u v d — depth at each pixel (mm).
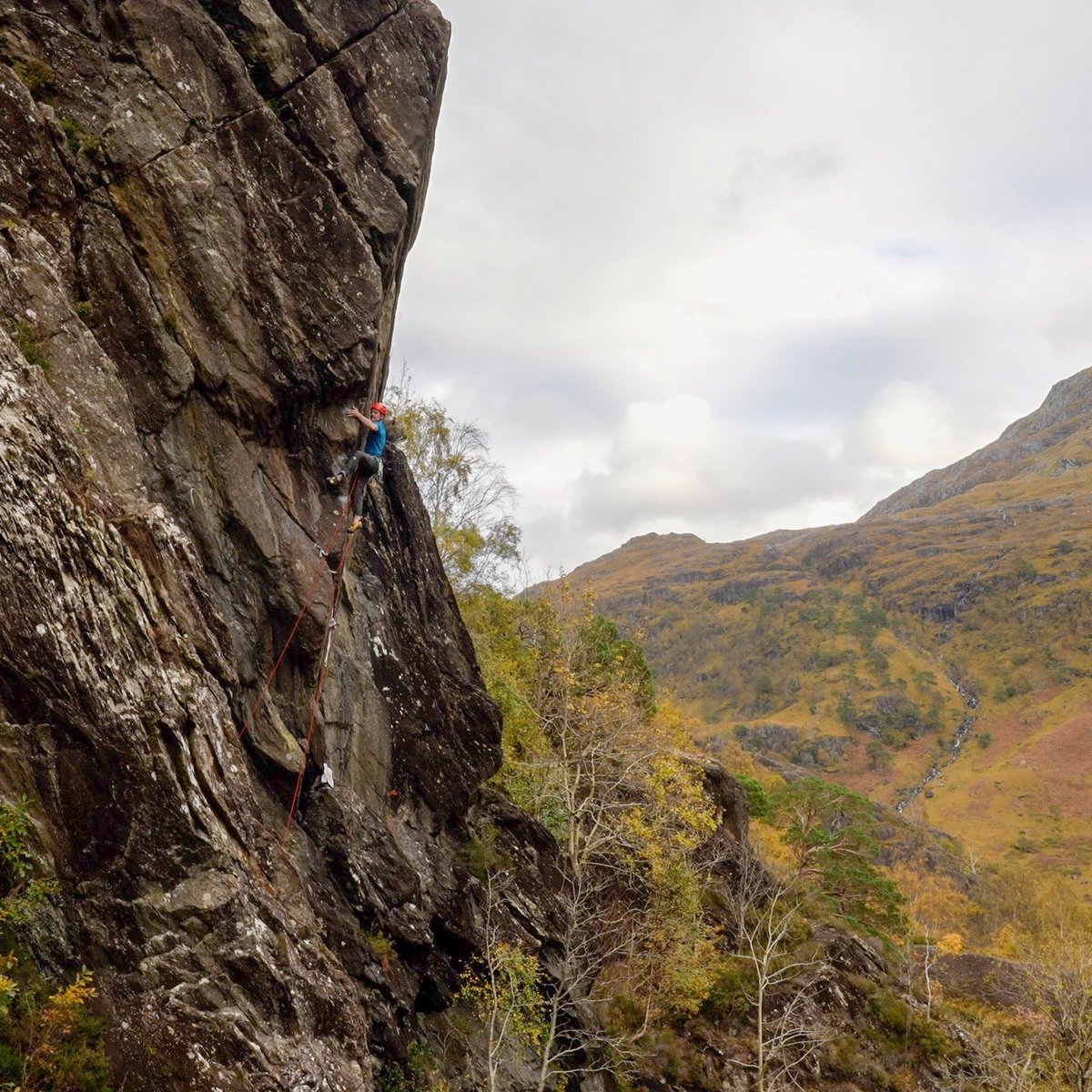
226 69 16359
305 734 16562
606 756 34844
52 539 11914
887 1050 36344
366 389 17938
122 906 12133
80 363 13742
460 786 20906
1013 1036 39250
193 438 15570
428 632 21312
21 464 11773
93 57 15414
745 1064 31484
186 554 13977
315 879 16203
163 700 12531
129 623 12492
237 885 12883
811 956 38688
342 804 17359
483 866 22062
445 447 40125
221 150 16141
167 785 12438
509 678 35031
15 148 14109
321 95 17453
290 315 16531
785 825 54625
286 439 16969
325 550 17203
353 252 17266
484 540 40875
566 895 26125
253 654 15883
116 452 13891
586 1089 24938
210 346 15664
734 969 35688
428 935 18328
